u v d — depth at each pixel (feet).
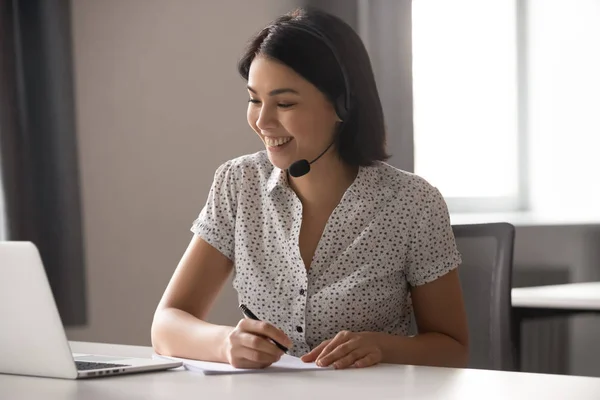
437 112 16.35
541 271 15.03
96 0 13.97
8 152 12.98
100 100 13.99
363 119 6.40
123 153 14.17
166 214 14.48
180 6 14.44
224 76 14.78
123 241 14.19
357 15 14.71
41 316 5.07
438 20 16.35
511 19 16.72
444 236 6.59
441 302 6.55
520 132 16.81
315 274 6.46
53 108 13.53
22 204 13.10
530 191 16.92
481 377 5.05
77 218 13.70
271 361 5.34
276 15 14.98
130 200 14.24
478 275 7.66
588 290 11.12
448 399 4.42
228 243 6.83
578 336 14.78
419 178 6.72
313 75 5.98
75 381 5.04
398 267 6.55
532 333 14.49
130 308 14.29
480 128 16.76
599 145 16.25
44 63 13.47
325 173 6.47
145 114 14.30
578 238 15.24
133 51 14.23
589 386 4.76
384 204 6.52
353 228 6.48
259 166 6.81
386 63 14.66
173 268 14.56
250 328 5.44
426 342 6.13
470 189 16.66
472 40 16.66
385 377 5.06
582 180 16.42
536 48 16.67
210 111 14.70
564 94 16.56
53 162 13.56
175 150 14.49
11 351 5.26
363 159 6.47
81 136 13.84
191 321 6.11
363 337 5.67
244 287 6.67
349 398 4.46
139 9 14.25
